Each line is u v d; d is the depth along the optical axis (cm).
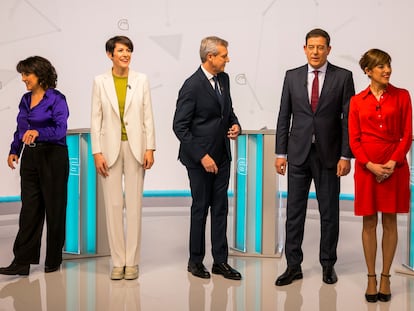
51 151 381
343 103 351
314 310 318
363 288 357
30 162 380
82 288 357
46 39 648
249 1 675
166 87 683
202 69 363
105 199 371
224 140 369
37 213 386
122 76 365
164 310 317
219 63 356
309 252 454
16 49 637
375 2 646
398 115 323
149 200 684
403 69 643
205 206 375
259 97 680
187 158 372
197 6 679
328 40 348
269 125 682
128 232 375
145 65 678
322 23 661
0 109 631
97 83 362
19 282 370
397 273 391
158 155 686
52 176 382
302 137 358
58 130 377
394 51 644
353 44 655
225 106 366
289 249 372
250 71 680
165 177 689
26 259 383
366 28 650
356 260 427
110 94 359
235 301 332
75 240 434
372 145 324
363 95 328
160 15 677
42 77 379
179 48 681
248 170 440
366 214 328
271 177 436
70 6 655
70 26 656
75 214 433
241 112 684
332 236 367
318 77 355
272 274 391
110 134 361
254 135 438
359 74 655
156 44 678
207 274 379
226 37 680
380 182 326
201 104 360
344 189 671
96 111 362
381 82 318
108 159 362
